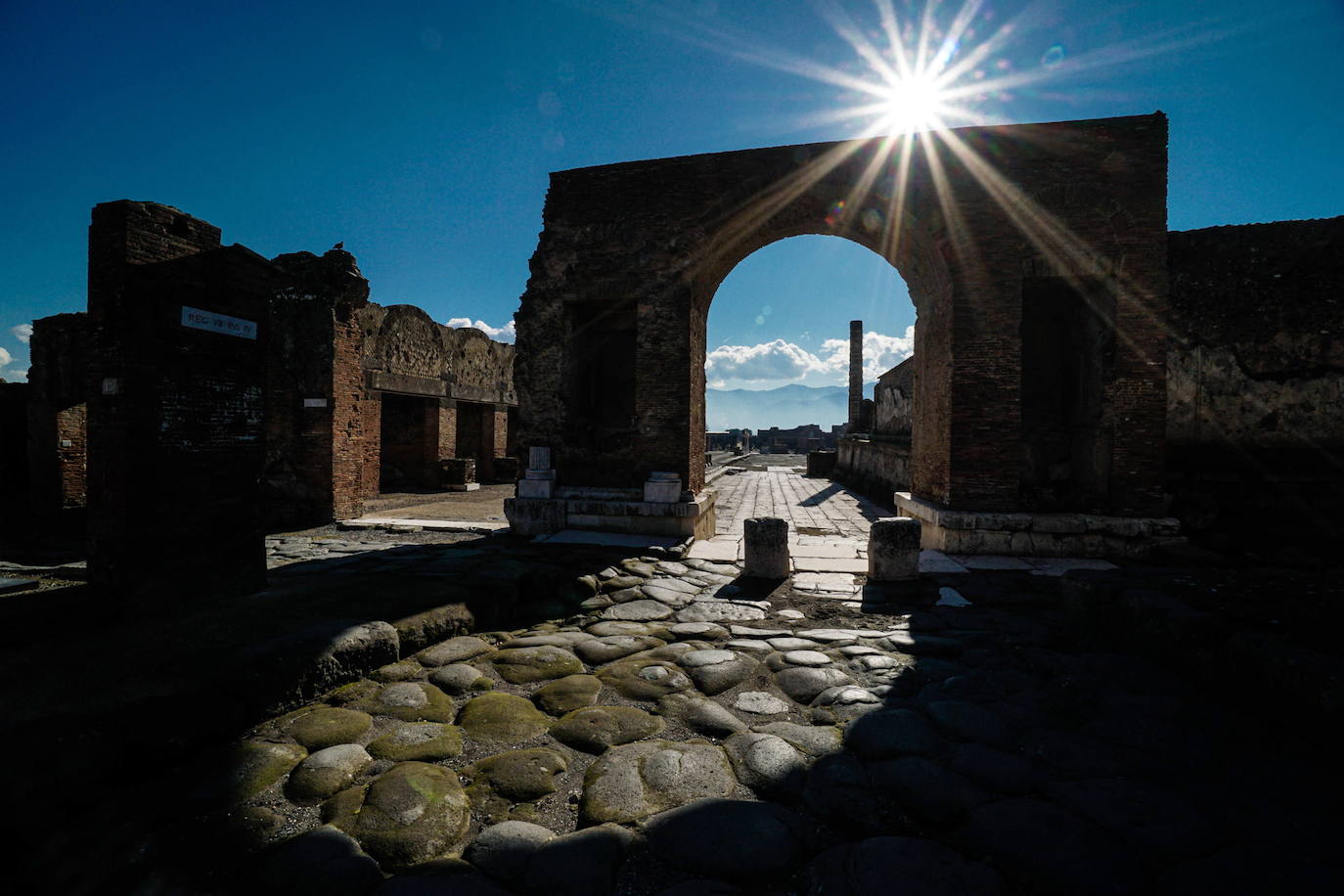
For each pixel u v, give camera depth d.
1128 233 7.14
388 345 14.45
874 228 8.30
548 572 5.78
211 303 4.41
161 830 2.18
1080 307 7.86
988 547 7.22
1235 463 7.74
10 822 2.04
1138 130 7.14
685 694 3.56
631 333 9.41
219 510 4.47
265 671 3.11
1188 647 3.62
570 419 8.76
